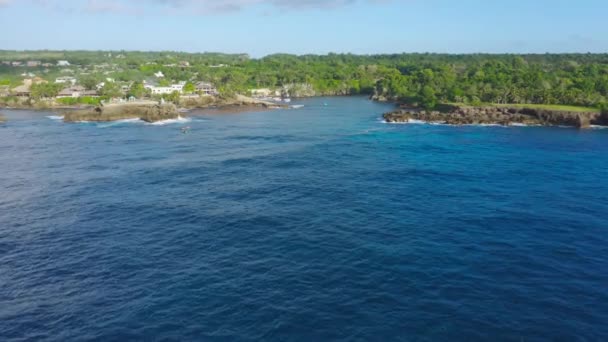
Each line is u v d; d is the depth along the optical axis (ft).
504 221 211.61
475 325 130.82
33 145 414.62
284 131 507.71
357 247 182.80
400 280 155.94
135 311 138.72
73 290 151.64
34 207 234.17
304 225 207.21
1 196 253.24
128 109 634.02
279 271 162.71
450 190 261.44
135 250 181.57
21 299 146.82
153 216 219.61
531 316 135.13
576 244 185.78
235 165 327.88
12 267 168.14
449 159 345.92
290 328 129.39
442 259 171.94
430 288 150.71
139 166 325.01
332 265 167.12
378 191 260.62
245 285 152.87
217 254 177.17
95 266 168.25
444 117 596.29
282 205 235.61
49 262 171.94
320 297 145.28
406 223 209.36
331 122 594.24
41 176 297.33
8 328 131.34
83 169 316.81
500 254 176.55
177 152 378.94
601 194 252.62
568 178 287.28
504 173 300.61
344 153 372.17
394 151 380.58
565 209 227.81
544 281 155.63
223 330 128.77
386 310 138.10
